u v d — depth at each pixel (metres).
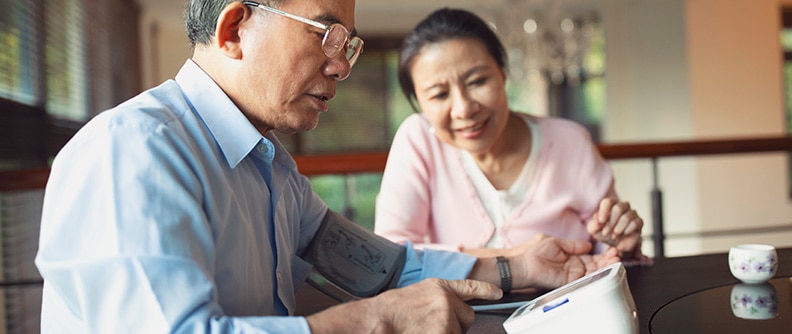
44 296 0.77
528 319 0.70
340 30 0.80
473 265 1.08
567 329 0.69
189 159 0.70
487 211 1.47
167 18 5.70
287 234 0.95
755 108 5.75
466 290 0.78
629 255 1.23
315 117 0.85
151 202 0.64
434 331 0.70
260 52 0.79
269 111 0.82
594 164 1.47
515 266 1.09
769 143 2.23
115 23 4.43
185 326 0.61
